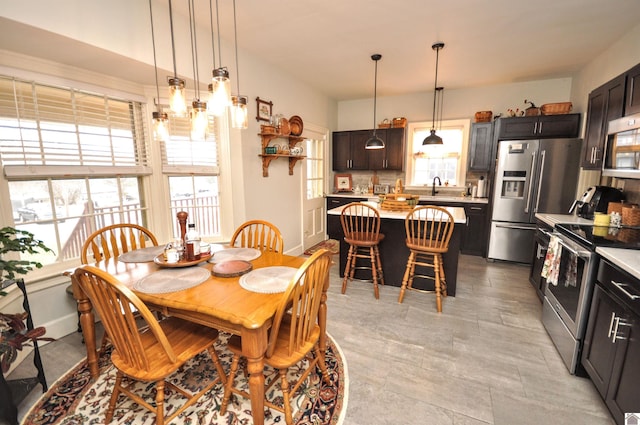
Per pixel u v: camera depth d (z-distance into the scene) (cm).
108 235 264
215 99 158
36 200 217
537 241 296
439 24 261
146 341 155
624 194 270
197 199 315
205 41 267
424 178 525
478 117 440
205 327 167
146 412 159
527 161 379
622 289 143
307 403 165
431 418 155
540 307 276
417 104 510
